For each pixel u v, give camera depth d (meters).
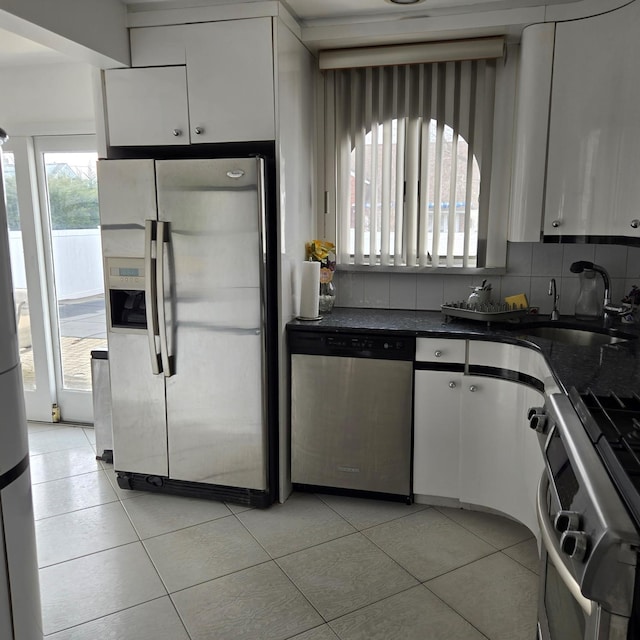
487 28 2.79
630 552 0.89
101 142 3.02
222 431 2.95
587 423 1.39
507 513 2.74
